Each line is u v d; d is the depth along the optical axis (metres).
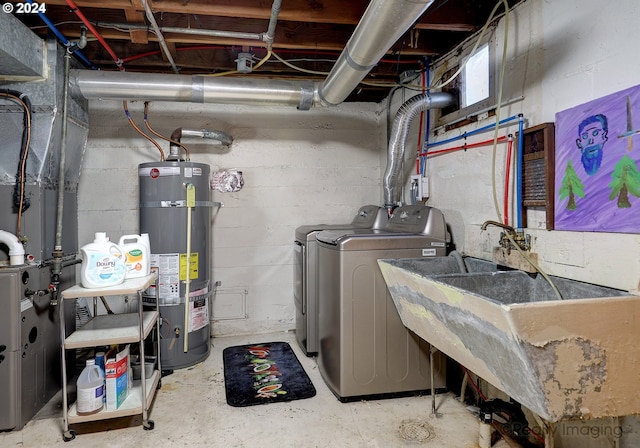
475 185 2.34
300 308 3.21
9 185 2.30
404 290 1.90
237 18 2.43
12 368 2.03
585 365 1.15
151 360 2.59
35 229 2.31
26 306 2.12
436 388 2.44
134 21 2.22
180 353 2.85
